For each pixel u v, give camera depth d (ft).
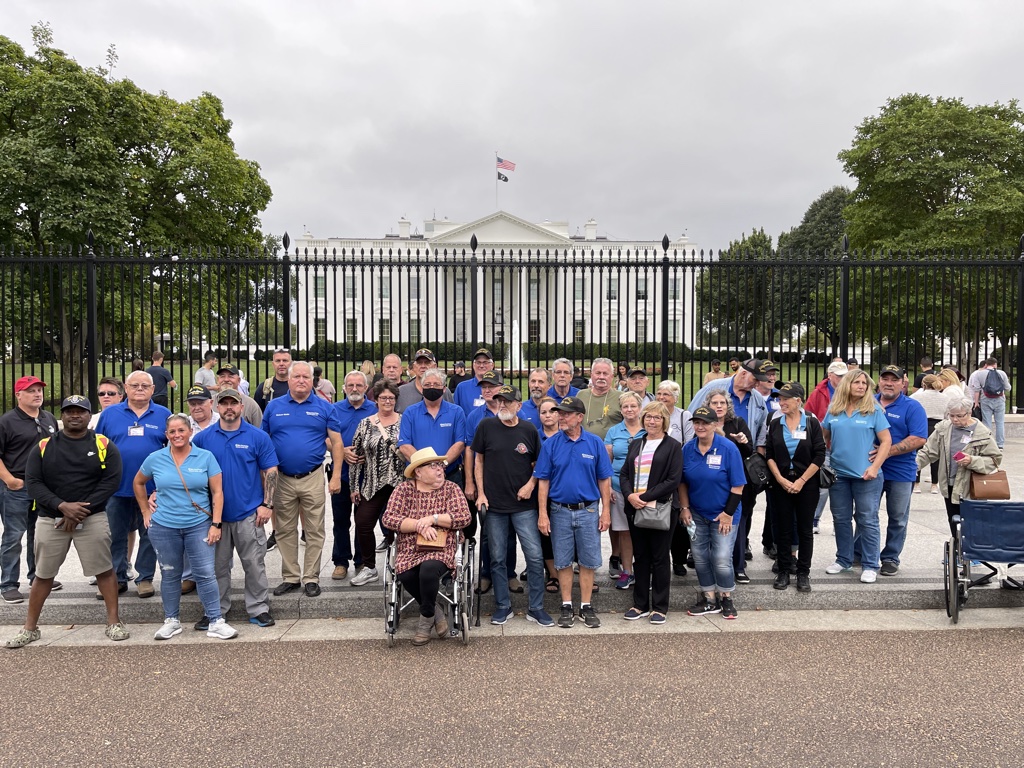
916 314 40.40
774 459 18.89
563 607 17.56
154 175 70.54
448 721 12.52
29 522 18.92
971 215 81.46
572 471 17.26
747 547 21.63
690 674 14.47
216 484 16.97
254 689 13.94
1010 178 85.35
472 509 19.15
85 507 16.12
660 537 17.48
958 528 17.58
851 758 11.18
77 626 17.87
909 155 87.25
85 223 60.44
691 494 17.92
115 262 38.24
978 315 41.52
